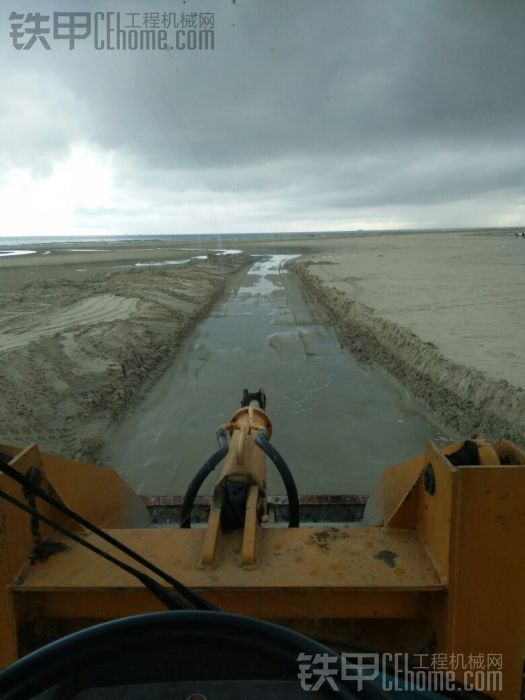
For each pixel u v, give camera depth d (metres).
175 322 13.34
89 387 7.89
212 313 16.09
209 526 1.94
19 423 6.43
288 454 6.06
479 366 8.00
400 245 56.47
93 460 5.96
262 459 2.64
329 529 2.03
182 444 6.40
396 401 7.86
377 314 13.16
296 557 1.86
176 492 5.27
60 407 7.10
